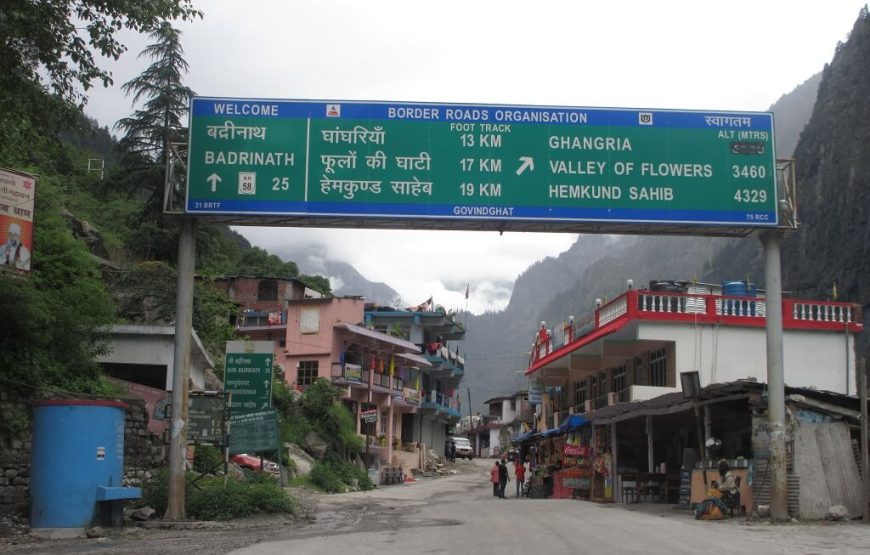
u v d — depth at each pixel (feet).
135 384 72.33
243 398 68.13
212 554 35.70
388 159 54.39
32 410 47.65
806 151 343.26
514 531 44.27
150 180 127.95
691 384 62.39
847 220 281.95
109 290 93.56
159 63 131.64
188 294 53.21
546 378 139.44
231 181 53.52
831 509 52.65
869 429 55.77
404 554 34.65
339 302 150.92
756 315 92.58
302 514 57.77
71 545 40.32
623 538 40.04
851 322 93.45
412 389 182.70
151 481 59.00
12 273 52.31
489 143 54.90
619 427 88.53
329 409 130.52
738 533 43.91
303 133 54.44
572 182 54.65
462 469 211.82
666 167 55.26
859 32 348.59
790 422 55.42
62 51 46.52
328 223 55.21
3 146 50.29
